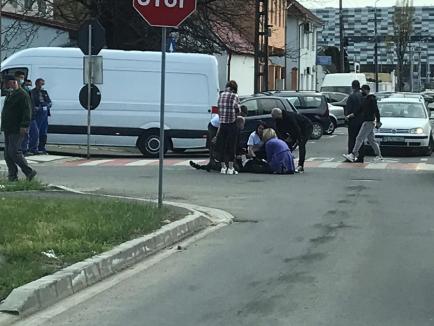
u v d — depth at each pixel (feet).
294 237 30.71
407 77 354.74
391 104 73.61
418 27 346.33
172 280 23.72
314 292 22.02
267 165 53.83
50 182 46.73
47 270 22.68
